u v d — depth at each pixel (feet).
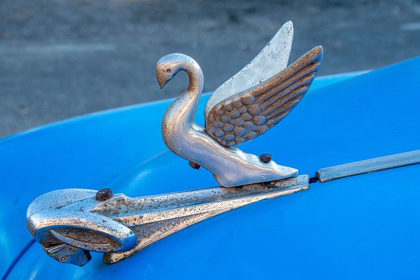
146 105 4.15
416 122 2.92
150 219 2.59
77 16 14.15
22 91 10.50
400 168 2.65
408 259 2.28
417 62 3.51
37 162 3.63
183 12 14.47
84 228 2.46
